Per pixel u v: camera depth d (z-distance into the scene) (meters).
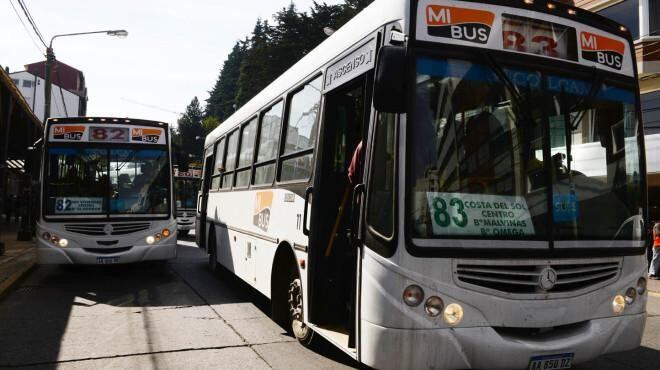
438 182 4.10
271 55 46.00
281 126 7.07
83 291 9.55
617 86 4.79
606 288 4.39
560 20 4.62
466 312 3.96
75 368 5.34
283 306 6.73
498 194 4.20
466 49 4.31
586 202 4.45
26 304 8.38
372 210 4.27
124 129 11.21
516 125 4.35
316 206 5.53
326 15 45.16
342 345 4.66
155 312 7.87
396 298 3.93
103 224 10.48
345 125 5.75
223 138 11.31
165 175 11.24
